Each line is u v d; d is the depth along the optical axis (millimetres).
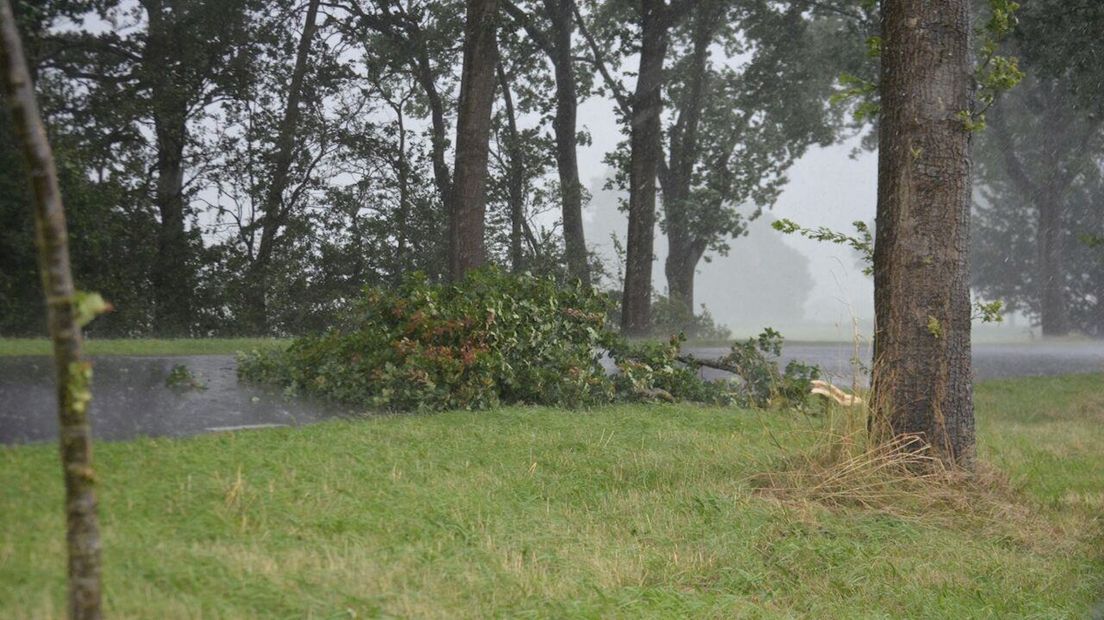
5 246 24875
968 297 8312
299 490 5926
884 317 8344
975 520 7457
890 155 8398
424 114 39562
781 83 38531
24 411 8414
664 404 11625
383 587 4730
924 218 8211
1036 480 8891
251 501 5531
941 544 6871
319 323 32562
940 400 8164
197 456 6367
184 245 31672
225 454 6562
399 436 8141
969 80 8344
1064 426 12586
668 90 39688
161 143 31734
